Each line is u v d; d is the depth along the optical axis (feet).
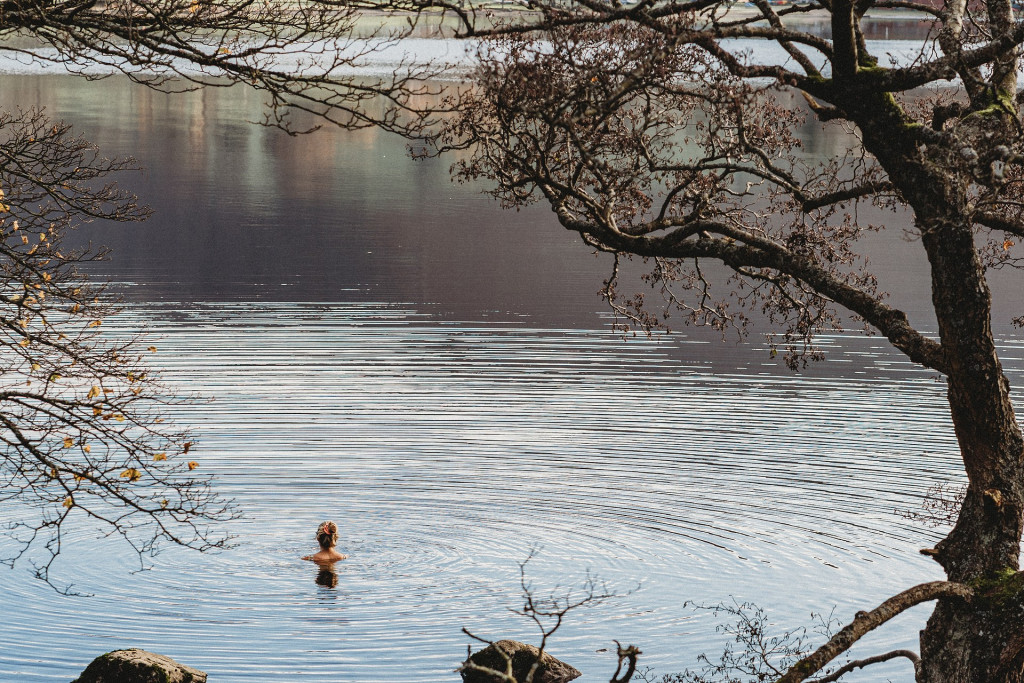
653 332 99.04
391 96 38.29
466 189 180.45
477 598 52.26
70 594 51.65
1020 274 126.11
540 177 39.32
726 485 64.80
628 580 53.78
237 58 38.04
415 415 75.66
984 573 36.35
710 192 40.57
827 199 39.42
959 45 37.88
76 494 62.54
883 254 132.77
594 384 83.76
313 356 88.22
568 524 59.67
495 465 67.56
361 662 46.01
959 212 36.42
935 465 67.72
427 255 129.59
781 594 52.37
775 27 36.65
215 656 46.42
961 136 37.24
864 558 55.62
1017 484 36.58
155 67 37.35
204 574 54.19
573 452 69.46
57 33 37.65
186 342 90.17
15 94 272.10
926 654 37.17
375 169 199.82
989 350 36.37
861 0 38.70
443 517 60.64
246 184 176.35
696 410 78.48
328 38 39.11
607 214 40.37
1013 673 36.37
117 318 95.20
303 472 65.87
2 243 41.01
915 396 82.33
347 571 54.54
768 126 38.83
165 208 152.15
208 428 71.92
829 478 65.51
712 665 45.65
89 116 244.01
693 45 36.47
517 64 37.32
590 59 36.70
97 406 38.81
